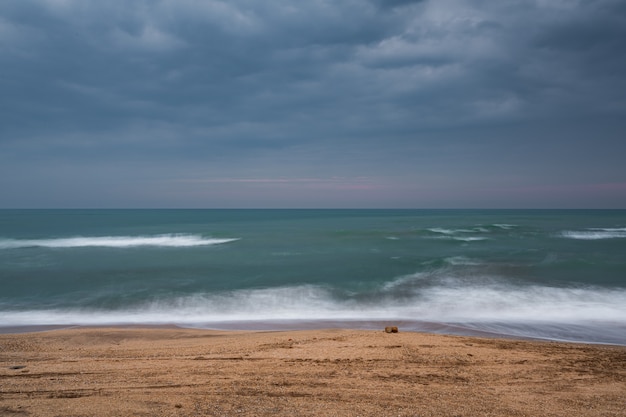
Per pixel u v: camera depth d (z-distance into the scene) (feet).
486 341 29.35
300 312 45.78
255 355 24.99
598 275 65.36
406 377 20.81
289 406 16.70
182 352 26.16
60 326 40.63
